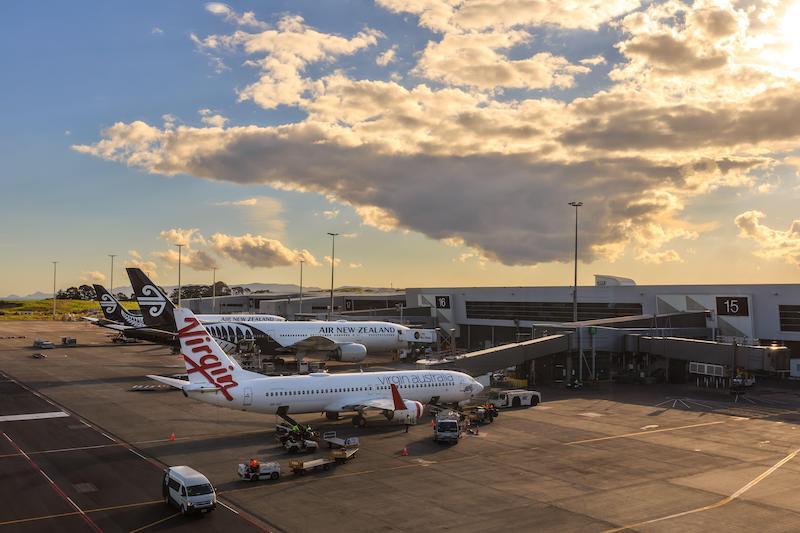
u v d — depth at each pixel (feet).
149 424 217.77
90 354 441.68
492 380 324.60
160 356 431.02
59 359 410.31
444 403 248.32
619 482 157.17
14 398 266.98
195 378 193.67
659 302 410.72
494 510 135.03
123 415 232.94
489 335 511.81
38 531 120.06
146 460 171.83
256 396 201.16
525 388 317.42
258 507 134.72
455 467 169.07
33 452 179.32
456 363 296.92
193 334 193.98
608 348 335.47
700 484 156.15
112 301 447.01
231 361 200.54
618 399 285.02
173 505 134.10
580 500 142.61
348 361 391.24
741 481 158.92
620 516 132.57
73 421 222.07
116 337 540.11
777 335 361.51
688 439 205.36
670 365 344.90
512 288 491.31
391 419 224.33
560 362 349.41
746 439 205.87
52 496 141.08
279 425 201.16
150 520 126.21
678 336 370.94
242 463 165.37
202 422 221.87
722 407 265.54
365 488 149.07
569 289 455.22
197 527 122.72
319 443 193.36
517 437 206.28
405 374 237.66
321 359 412.77
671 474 164.76
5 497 140.36
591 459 179.01
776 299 361.51
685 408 262.67
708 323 389.19
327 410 215.92
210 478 155.43
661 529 125.70
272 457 175.63
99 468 163.63
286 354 421.18
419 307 556.10
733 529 126.41
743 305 372.99
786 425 228.84
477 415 227.61
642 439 204.85
